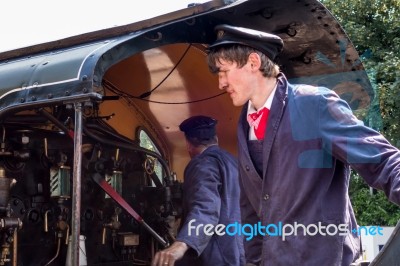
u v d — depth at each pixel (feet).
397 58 33.27
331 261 7.93
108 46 8.53
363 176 7.59
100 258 11.80
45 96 8.52
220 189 11.51
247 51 8.55
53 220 11.07
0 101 9.13
